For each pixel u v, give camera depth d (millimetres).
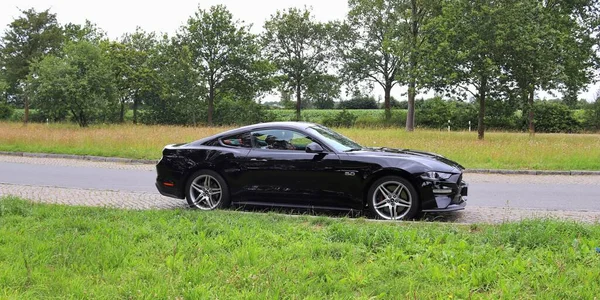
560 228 5238
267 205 7242
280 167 7117
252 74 48500
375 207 6773
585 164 13672
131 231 5379
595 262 4223
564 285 3691
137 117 51781
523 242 4844
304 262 4312
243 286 3766
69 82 31828
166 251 4633
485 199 8984
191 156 7594
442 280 3857
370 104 74250
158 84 49375
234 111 53188
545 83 24109
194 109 49844
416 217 7012
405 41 35219
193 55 48531
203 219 5996
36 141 18953
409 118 37000
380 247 4773
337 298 3496
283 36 55031
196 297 3498
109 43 49344
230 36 47344
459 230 5555
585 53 28953
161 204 8273
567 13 29203
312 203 7047
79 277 3951
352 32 55750
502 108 24828
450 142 18719
